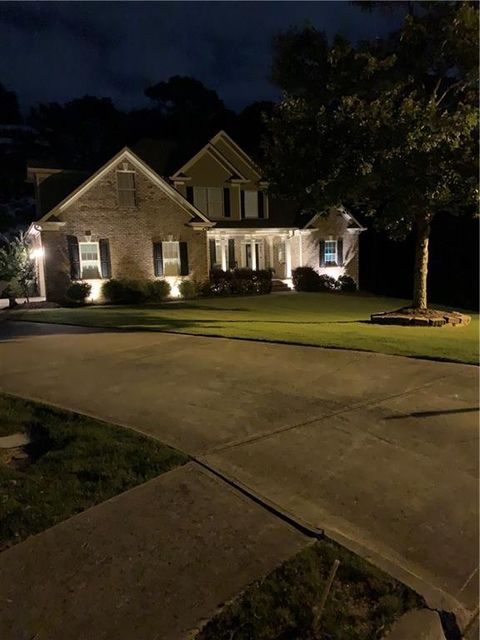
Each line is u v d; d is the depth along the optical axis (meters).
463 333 12.12
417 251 14.20
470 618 3.03
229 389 6.77
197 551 3.36
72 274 19.55
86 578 3.09
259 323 13.45
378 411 5.98
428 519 3.89
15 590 2.98
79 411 5.87
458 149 11.66
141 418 5.68
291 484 4.28
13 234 35.66
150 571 3.16
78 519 3.67
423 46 12.05
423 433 5.40
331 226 26.42
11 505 3.79
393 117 11.08
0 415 5.73
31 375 7.63
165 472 4.37
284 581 3.11
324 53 12.02
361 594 3.07
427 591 3.12
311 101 12.22
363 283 30.36
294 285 25.20
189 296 21.52
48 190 20.91
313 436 5.25
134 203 20.53
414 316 13.62
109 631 2.72
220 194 24.31
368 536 3.64
